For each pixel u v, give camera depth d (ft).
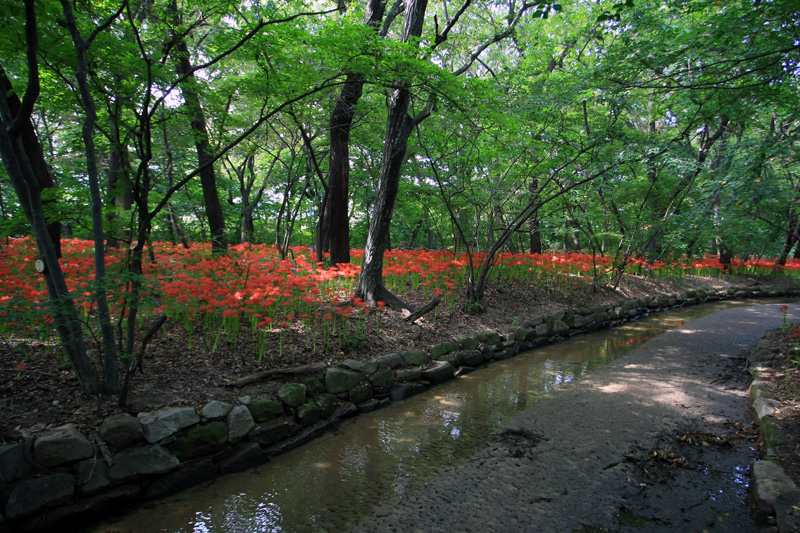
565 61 36.91
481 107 19.19
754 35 17.93
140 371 13.55
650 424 14.60
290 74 16.30
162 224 37.22
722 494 10.55
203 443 11.84
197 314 18.26
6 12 9.91
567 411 15.99
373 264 23.40
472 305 26.66
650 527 9.34
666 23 24.63
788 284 50.31
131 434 10.85
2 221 12.93
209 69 29.07
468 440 13.92
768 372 17.51
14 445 9.38
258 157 43.39
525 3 29.48
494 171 31.14
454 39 31.81
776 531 8.75
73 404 11.37
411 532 9.32
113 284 10.89
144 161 12.00
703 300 43.78
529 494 10.69
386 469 12.20
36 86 9.73
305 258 30.76
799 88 21.40
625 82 22.24
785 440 11.53
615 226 42.60
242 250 24.98
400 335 21.25
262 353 16.11
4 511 8.84
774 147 18.28
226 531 9.54
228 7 15.65
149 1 16.46
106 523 9.84
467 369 21.52
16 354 13.44
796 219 31.71
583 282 36.65
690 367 21.13
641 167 35.96
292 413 14.25
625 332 30.55
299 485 11.42
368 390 16.94
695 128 33.71
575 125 33.09
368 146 32.86
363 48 14.62
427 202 31.55
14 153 10.35
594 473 11.62
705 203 26.76
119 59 12.67
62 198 13.66
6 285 14.26
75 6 12.36
